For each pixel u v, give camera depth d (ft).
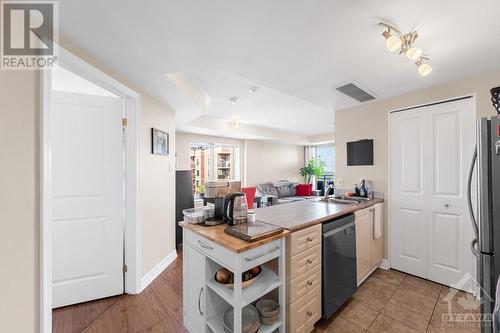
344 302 6.52
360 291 7.40
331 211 6.99
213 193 6.46
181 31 4.71
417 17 4.32
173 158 10.36
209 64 6.20
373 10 4.12
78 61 5.21
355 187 10.00
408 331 5.57
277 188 22.21
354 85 7.82
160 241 8.94
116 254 7.09
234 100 11.10
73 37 4.83
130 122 7.34
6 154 3.35
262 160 22.44
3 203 3.30
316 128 19.49
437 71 6.73
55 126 6.43
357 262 7.43
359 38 5.03
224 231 4.91
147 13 4.12
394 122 8.98
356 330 5.62
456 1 3.90
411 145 8.52
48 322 4.09
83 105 6.72
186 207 12.34
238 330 4.00
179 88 7.79
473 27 4.63
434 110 7.94
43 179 4.01
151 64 6.10
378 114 9.43
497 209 4.13
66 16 4.13
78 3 3.79
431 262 8.00
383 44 5.28
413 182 8.46
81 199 6.68
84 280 6.73
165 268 9.18
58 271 6.47
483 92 6.86
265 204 19.22
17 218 3.55
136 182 7.30
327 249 5.87
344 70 6.66
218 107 12.55
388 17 4.32
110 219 7.02
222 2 3.86
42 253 3.97
